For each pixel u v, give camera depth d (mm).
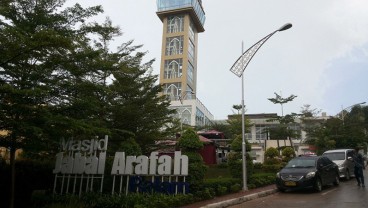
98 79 13875
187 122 56031
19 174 11820
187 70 65875
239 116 46000
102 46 15453
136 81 17125
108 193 10984
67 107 9281
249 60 16453
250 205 11258
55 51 8938
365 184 17156
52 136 9195
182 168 11047
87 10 10211
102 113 14938
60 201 10352
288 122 41531
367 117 69812
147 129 17391
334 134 44781
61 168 11758
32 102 8500
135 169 11203
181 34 67375
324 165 15844
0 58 7793
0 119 8109
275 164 25812
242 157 14938
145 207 9109
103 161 11375
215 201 11094
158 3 69438
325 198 12508
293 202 11758
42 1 9727
